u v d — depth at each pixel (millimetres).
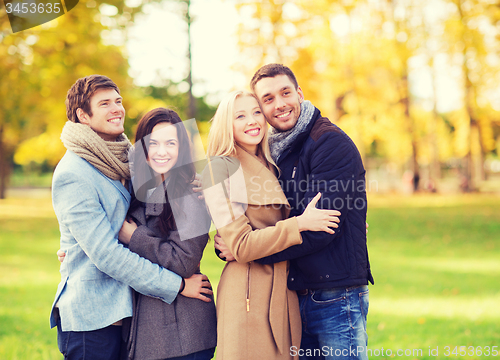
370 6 19156
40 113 17359
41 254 9969
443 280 7371
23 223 15562
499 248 10484
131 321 2338
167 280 2264
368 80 22578
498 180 43812
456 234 12289
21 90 14438
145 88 15062
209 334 2400
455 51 18781
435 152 26578
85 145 2342
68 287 2336
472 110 24734
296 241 2326
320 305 2545
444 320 5148
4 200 27797
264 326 2396
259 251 2330
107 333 2307
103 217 2275
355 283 2506
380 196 24562
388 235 12453
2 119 16188
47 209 21312
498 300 6031
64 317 2301
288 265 2545
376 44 20078
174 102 14414
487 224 13359
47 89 13977
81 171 2295
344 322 2527
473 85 19672
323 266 2467
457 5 17328
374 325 4992
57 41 12828
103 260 2217
